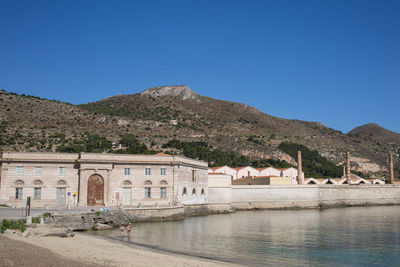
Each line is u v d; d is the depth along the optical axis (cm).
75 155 8656
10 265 2941
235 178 16388
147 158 9075
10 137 17725
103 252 4169
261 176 15600
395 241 5906
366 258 4625
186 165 9756
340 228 7512
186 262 3897
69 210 7175
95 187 8550
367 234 6656
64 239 4919
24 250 3578
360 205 15188
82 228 6341
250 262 4234
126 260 3809
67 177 8494
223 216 10062
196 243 5391
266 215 10562
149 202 8919
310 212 11862
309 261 4406
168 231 6556
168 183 9150
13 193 8250
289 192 13412
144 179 8969
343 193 14862
